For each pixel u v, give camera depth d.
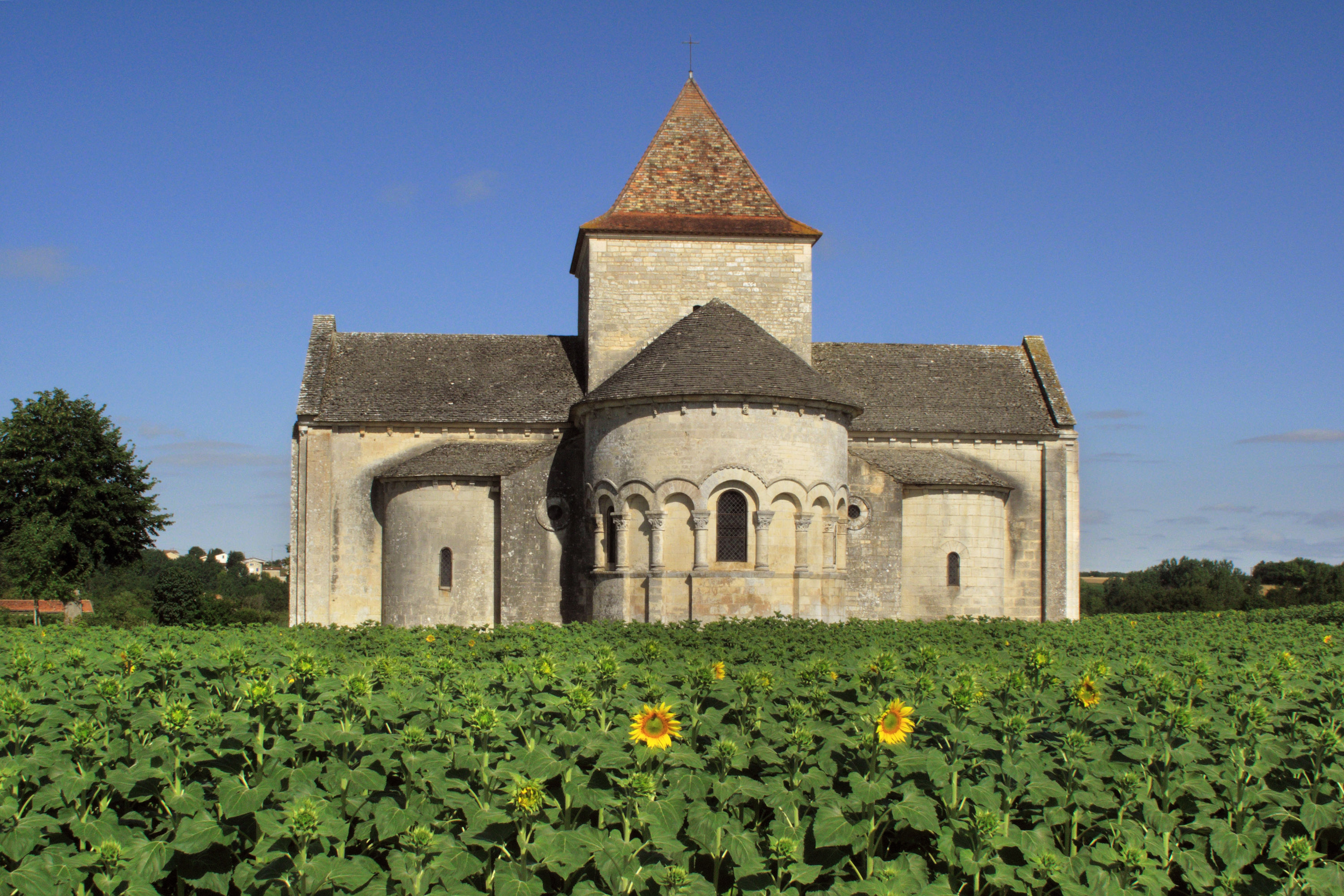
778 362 36.38
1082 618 38.25
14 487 53.81
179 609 59.78
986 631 27.33
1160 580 132.62
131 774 10.06
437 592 39.12
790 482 34.94
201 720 10.80
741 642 23.09
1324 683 15.26
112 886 9.16
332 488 41.44
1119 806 10.91
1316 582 98.75
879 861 10.12
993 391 46.16
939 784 10.09
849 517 38.91
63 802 10.14
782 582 34.84
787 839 9.58
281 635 25.55
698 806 9.88
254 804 9.60
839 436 36.78
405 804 10.26
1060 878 9.66
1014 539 44.41
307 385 42.31
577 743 10.50
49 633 25.56
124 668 13.91
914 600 40.50
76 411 54.94
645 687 13.26
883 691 12.60
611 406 36.16
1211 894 10.71
